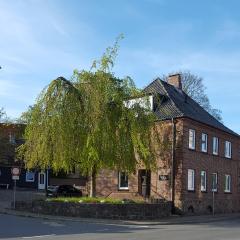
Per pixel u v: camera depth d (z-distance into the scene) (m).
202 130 39.47
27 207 32.19
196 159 38.09
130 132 31.61
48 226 23.19
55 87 30.52
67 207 30.19
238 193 45.62
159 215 32.75
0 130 48.72
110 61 31.34
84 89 30.81
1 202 39.34
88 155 30.64
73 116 30.34
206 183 39.62
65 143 30.27
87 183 42.22
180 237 19.47
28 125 31.36
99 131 30.39
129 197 38.38
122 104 31.44
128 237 18.80
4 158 51.09
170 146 36.53
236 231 23.30
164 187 36.47
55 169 32.06
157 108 38.28
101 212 29.66
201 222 31.14
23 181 57.94
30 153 31.22
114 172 39.69
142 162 33.97
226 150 43.91
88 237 18.33
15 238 17.66
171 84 44.97
